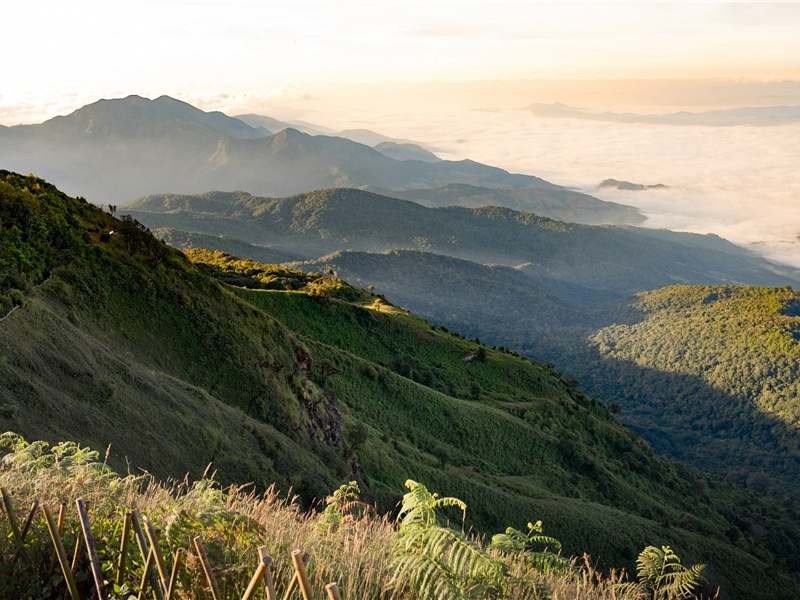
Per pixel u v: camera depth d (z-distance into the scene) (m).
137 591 4.44
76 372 29.16
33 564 4.84
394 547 6.23
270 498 8.12
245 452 33.41
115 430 27.30
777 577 72.06
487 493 60.09
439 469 64.81
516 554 7.77
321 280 137.75
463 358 121.12
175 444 29.89
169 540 4.97
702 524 88.50
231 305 51.06
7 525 5.18
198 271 52.66
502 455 88.31
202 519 5.18
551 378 134.88
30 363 27.31
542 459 93.69
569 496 84.56
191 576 4.60
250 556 5.28
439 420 86.75
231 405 42.84
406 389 86.94
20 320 29.88
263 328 52.44
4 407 23.06
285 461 35.56
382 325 114.81
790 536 116.62
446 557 6.59
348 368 82.88
